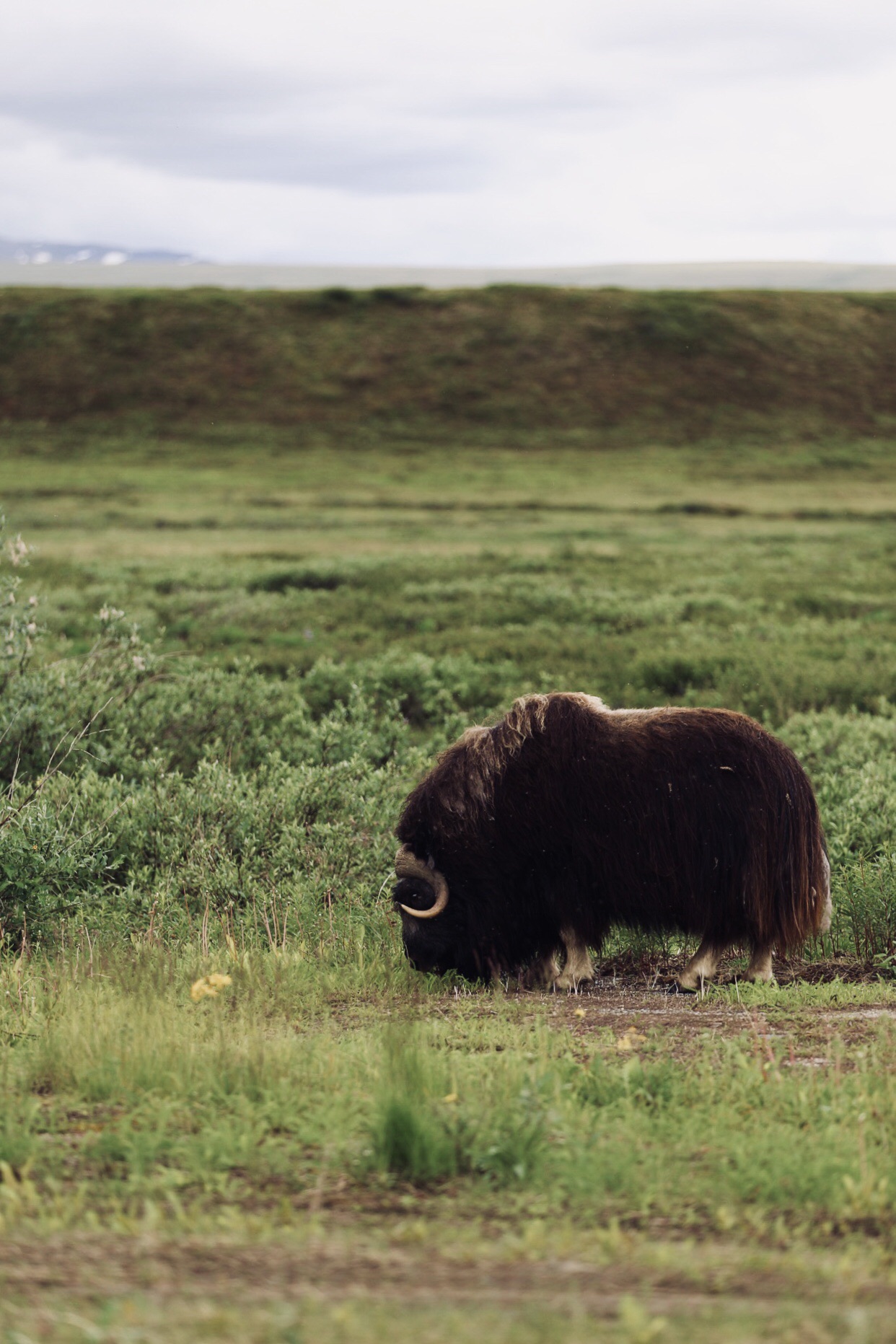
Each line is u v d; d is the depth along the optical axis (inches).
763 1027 783.1
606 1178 503.8
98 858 1106.1
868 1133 553.9
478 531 5625.0
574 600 3213.6
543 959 1010.1
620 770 930.7
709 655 2349.9
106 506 6451.8
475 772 967.6
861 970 995.9
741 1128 568.4
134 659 1416.1
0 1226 446.6
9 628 1359.5
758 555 4712.1
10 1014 783.7
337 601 3319.4
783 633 2773.1
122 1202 486.6
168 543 5012.3
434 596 3395.7
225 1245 436.8
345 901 1121.4
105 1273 409.7
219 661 2199.8
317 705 1918.1
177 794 1230.3
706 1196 494.9
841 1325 365.7
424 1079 608.4
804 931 938.1
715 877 923.4
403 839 1002.7
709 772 923.4
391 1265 420.8
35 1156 530.6
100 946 970.1
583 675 2240.4
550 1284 403.9
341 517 6151.6
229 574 3806.6
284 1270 414.9
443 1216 476.1
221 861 1130.0
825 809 1254.3
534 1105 558.6
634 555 4566.9
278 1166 522.6
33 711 1325.0
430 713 1932.8
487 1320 367.9
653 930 968.9
